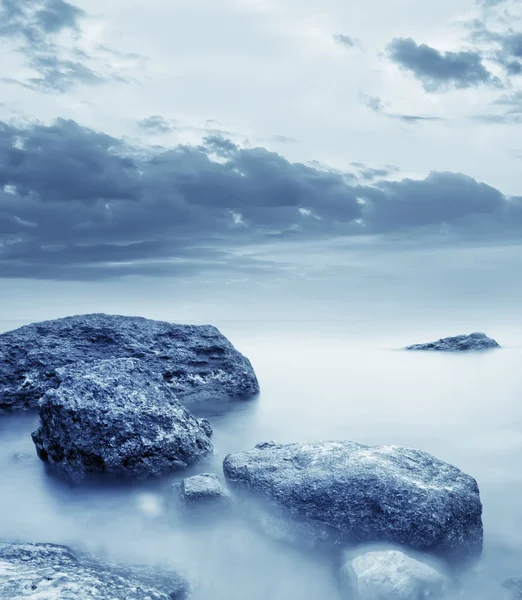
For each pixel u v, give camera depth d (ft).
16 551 8.61
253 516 10.34
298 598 8.55
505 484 12.25
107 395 13.00
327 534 9.59
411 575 8.13
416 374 25.81
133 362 14.37
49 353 18.94
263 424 16.98
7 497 11.93
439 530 9.21
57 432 12.91
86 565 8.45
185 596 8.23
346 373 26.30
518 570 9.21
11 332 19.85
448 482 10.14
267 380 24.45
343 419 17.47
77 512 11.23
